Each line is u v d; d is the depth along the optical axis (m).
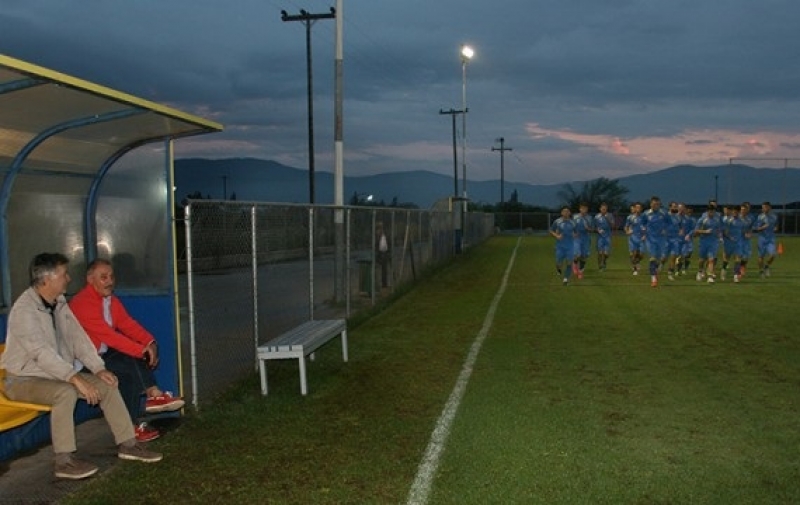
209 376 7.25
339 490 4.36
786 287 15.38
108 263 5.37
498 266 22.44
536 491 4.30
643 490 4.30
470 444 5.18
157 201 5.92
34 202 5.76
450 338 9.61
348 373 7.56
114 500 4.24
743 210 16.44
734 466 4.70
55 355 4.60
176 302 5.98
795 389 6.70
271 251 11.64
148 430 5.30
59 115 4.79
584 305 12.73
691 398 6.39
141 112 4.84
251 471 4.69
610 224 19.66
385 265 15.00
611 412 5.97
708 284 16.12
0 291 5.58
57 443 4.58
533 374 7.40
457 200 29.30
